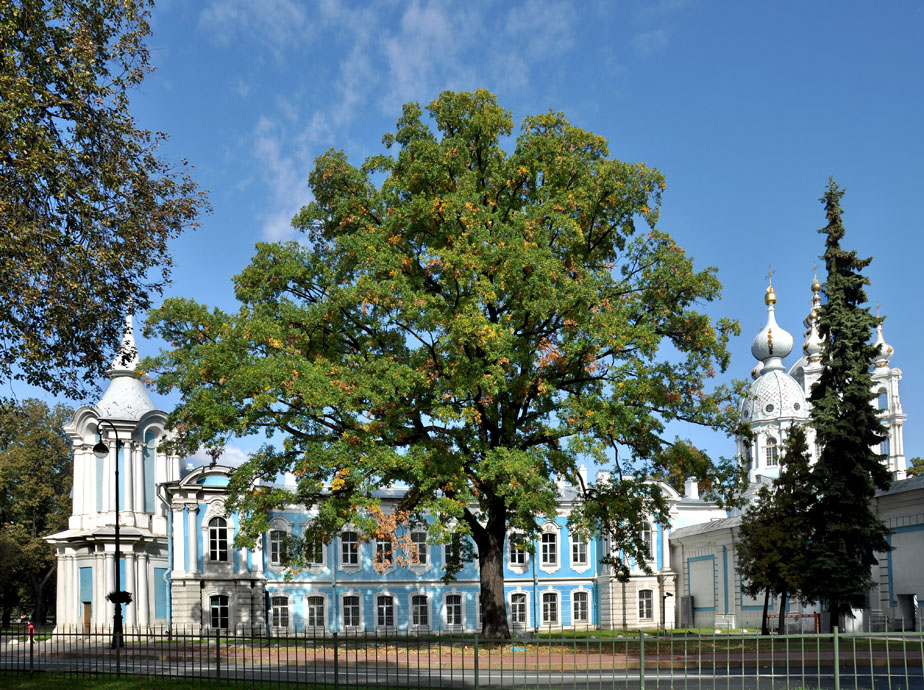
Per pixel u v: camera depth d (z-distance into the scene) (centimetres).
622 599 5950
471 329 2533
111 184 2095
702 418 2964
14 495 6812
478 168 3141
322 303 2819
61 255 2011
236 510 2906
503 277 2711
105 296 2131
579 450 2631
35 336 1997
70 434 5619
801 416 7656
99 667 2605
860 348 3891
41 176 1953
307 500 2948
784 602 4088
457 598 5803
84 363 2194
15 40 1952
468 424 2853
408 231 2977
